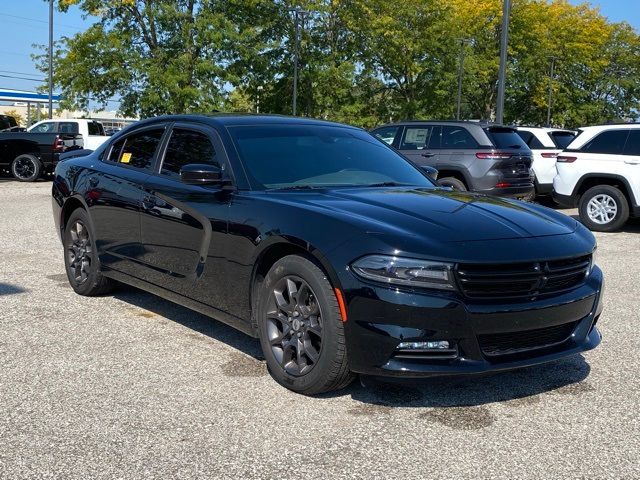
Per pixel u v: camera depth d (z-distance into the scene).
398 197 4.18
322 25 40.16
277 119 5.14
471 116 54.97
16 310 5.48
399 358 3.43
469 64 44.00
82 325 5.11
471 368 3.42
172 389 3.88
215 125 4.82
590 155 11.70
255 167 4.47
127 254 5.27
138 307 5.65
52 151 18.88
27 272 6.91
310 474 2.93
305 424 3.45
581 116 54.69
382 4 40.19
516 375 4.26
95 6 32.06
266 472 2.95
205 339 4.83
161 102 32.34
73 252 6.05
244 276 4.11
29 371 4.12
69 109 33.47
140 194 5.06
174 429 3.36
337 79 39.16
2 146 18.81
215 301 4.39
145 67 31.91
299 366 3.79
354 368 3.52
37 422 3.41
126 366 4.24
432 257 3.40
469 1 47.03
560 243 3.75
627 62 55.56
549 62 51.94
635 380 4.20
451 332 3.39
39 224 10.45
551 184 14.98
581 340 3.88
